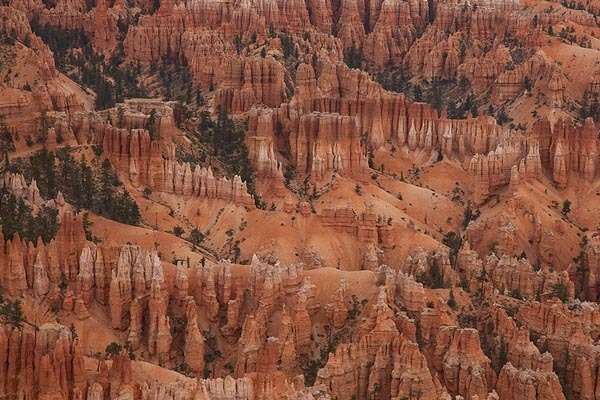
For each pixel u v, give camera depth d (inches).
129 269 7327.8
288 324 7190.0
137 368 6333.7
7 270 7106.3
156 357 7224.4
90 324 7190.0
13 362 5876.0
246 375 6412.4
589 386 7190.0
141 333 7283.5
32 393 5826.8
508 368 6899.6
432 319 7283.5
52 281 7258.9
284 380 6294.3
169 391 5925.2
